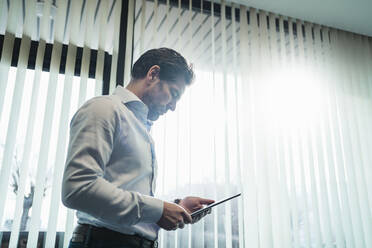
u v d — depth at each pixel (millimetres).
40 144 1637
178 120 1919
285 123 2242
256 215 1970
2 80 1667
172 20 2178
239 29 2371
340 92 2508
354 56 2680
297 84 2369
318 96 2406
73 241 930
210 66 2131
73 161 829
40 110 1711
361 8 2385
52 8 1971
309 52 2486
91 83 1862
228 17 2352
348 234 2213
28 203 1623
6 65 1697
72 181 806
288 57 2486
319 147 2285
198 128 1970
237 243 1887
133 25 2010
